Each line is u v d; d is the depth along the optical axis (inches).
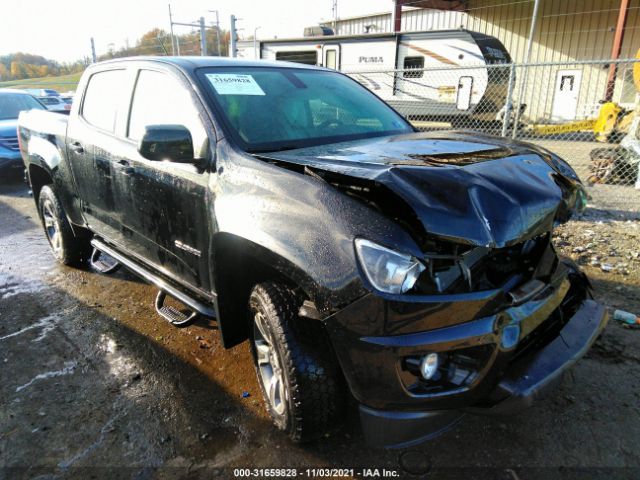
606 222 243.9
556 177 95.0
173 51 703.1
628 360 124.9
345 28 995.9
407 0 749.9
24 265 200.2
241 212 93.1
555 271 97.7
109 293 171.8
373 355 76.4
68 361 130.2
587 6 692.1
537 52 748.0
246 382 120.3
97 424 106.1
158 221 122.3
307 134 118.6
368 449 98.0
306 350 88.0
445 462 94.6
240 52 709.3
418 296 74.6
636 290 163.2
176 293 122.9
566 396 112.2
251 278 106.1
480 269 85.6
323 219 81.4
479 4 791.1
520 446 98.2
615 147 347.3
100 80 154.1
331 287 77.9
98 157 143.6
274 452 97.7
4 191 345.7
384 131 133.0
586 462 93.7
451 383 80.0
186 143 102.2
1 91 408.2
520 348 89.0
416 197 75.3
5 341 140.6
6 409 111.1
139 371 125.3
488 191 79.6
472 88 564.7
